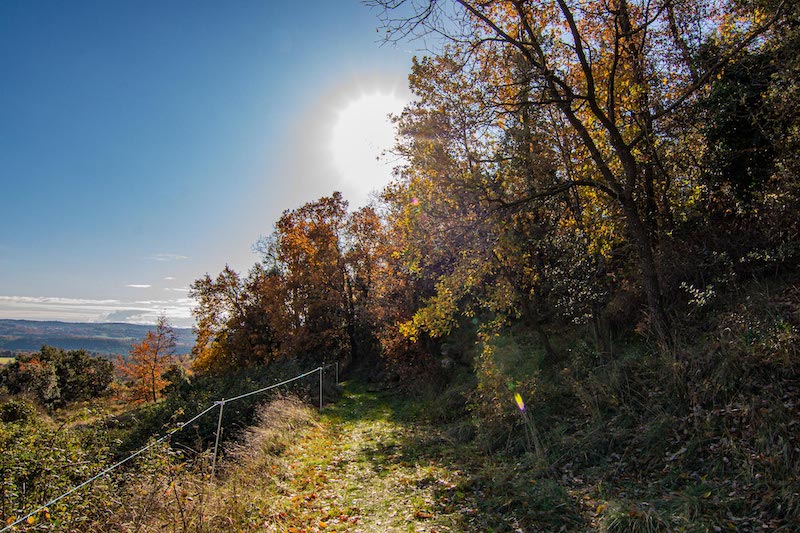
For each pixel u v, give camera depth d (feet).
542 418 25.96
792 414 16.62
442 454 26.32
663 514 14.23
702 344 23.62
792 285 23.72
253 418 35.40
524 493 17.99
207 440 34.24
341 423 39.42
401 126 32.01
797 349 18.97
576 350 33.42
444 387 46.21
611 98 26.73
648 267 26.23
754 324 21.95
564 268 34.24
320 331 88.94
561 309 39.32
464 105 30.42
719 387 19.92
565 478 19.67
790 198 25.18
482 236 31.22
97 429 25.54
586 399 24.79
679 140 31.78
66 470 17.88
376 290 69.15
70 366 154.71
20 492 15.70
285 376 52.90
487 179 30.55
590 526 15.05
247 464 23.97
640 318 31.50
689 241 30.91
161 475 18.57
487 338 33.35
